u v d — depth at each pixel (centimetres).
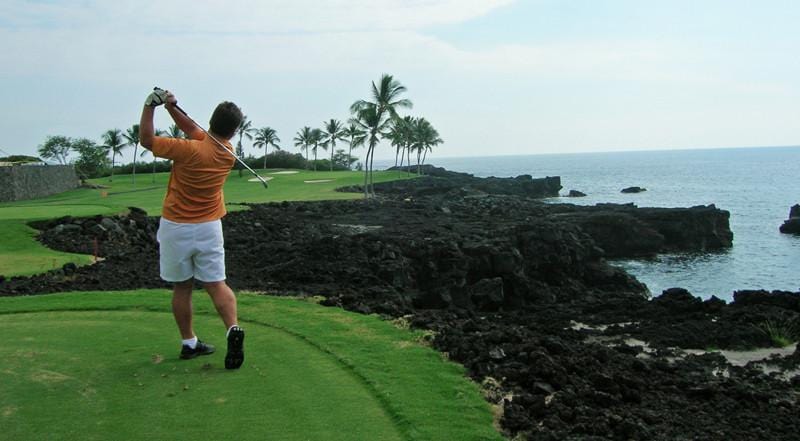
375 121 5709
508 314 1964
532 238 3034
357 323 906
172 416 554
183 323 699
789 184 12288
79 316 928
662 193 10256
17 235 2177
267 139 11431
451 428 556
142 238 2484
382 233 3128
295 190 6350
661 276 3631
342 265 2066
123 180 8831
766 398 813
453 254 2544
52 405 572
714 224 4753
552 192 9519
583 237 3369
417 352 773
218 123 661
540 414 631
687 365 1080
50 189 6072
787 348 1376
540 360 760
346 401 602
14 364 683
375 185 7331
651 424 668
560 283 2989
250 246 2550
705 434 650
